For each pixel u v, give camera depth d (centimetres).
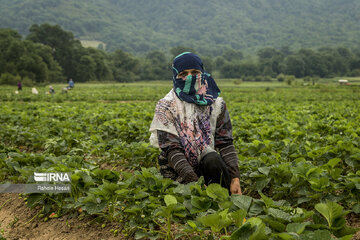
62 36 11975
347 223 327
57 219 353
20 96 3127
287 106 1855
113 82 12106
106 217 338
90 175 344
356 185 304
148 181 304
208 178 298
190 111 304
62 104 2150
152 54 17025
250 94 4319
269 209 230
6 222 378
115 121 802
